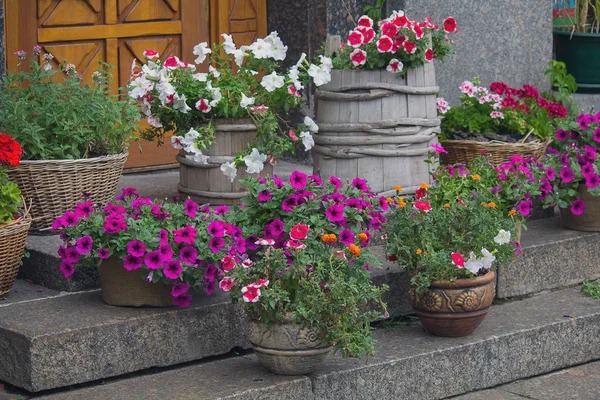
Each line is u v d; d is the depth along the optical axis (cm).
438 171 595
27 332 455
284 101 603
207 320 496
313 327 460
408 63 603
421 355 506
